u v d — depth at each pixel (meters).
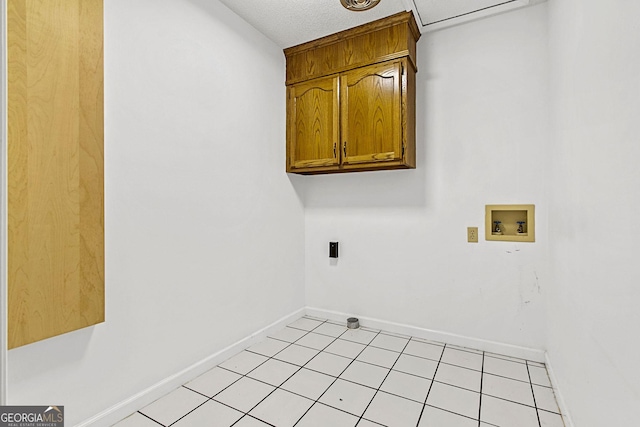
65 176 1.29
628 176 0.86
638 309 0.80
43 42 1.21
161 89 1.72
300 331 2.61
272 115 2.56
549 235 1.98
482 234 2.26
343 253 2.81
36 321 1.21
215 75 2.05
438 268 2.42
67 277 1.29
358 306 2.76
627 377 0.86
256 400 1.67
